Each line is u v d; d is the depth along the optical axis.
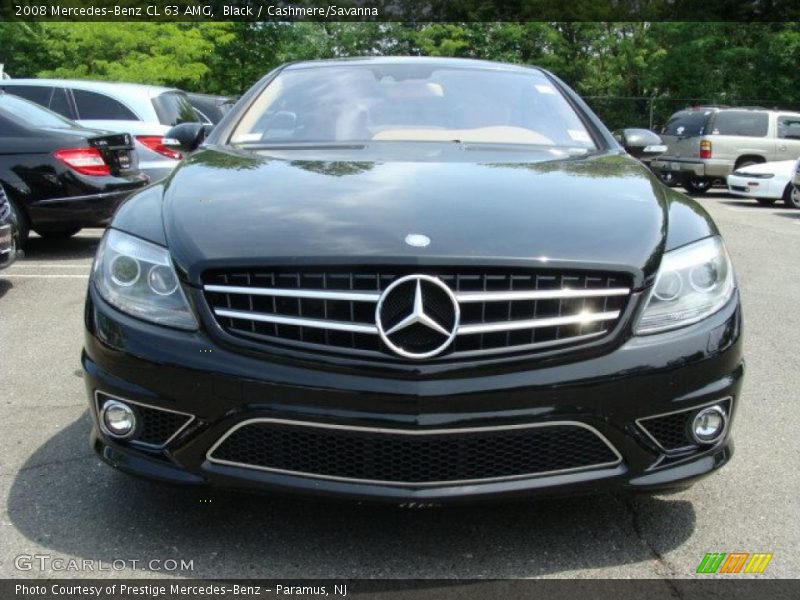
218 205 2.71
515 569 2.53
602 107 30.45
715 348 2.54
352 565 2.54
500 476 2.43
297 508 2.87
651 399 2.45
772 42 28.50
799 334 5.55
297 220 2.58
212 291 2.45
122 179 8.09
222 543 2.65
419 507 2.44
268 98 4.01
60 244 8.76
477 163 3.19
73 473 3.14
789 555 2.64
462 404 2.35
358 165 3.11
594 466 2.47
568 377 2.39
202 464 2.46
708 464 2.59
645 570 2.54
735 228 11.62
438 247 2.42
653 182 3.10
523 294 2.40
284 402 2.37
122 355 2.50
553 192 2.83
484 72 4.22
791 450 3.52
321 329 2.40
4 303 6.05
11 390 4.16
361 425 2.35
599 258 2.46
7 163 7.59
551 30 32.41
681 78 30.30
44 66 22.80
